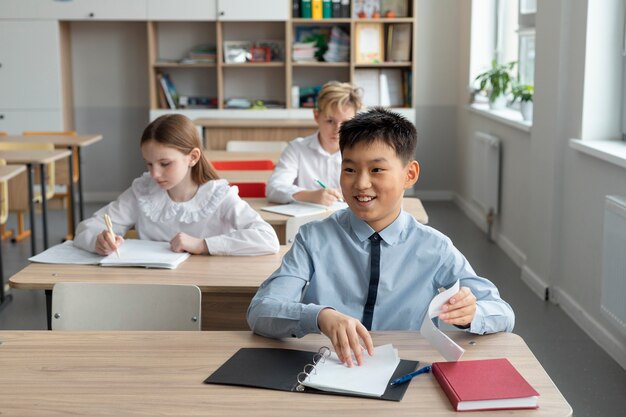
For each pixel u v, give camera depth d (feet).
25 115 24.21
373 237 6.29
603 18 13.30
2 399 4.86
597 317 12.82
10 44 23.88
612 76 13.43
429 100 25.48
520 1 19.81
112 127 25.75
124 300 7.07
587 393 10.73
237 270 8.35
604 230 11.33
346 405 4.78
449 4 24.98
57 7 23.71
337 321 5.35
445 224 22.13
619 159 11.32
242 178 13.92
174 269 8.34
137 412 4.68
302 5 23.89
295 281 6.23
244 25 25.03
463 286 6.28
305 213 11.18
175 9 23.70
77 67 25.45
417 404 4.79
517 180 17.97
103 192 26.04
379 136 5.76
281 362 5.37
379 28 24.38
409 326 6.38
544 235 15.26
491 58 23.16
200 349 5.66
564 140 14.47
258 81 25.39
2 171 15.21
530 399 4.73
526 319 13.91
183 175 9.05
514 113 19.65
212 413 4.67
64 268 8.32
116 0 23.70
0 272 14.56
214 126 22.70
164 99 24.71
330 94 12.53
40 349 5.68
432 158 25.80
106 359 5.49
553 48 14.62
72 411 4.70
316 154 12.95
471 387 4.83
